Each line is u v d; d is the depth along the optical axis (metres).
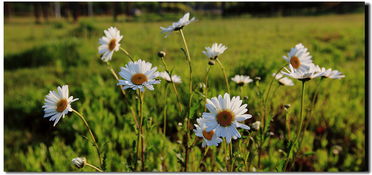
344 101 2.95
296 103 2.48
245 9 12.66
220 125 1.07
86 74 4.12
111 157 1.89
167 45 5.27
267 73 3.12
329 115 2.70
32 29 9.29
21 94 3.40
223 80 2.58
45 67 4.69
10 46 6.04
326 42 5.82
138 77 1.16
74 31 8.02
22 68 4.69
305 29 7.75
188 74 2.94
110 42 1.47
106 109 2.79
